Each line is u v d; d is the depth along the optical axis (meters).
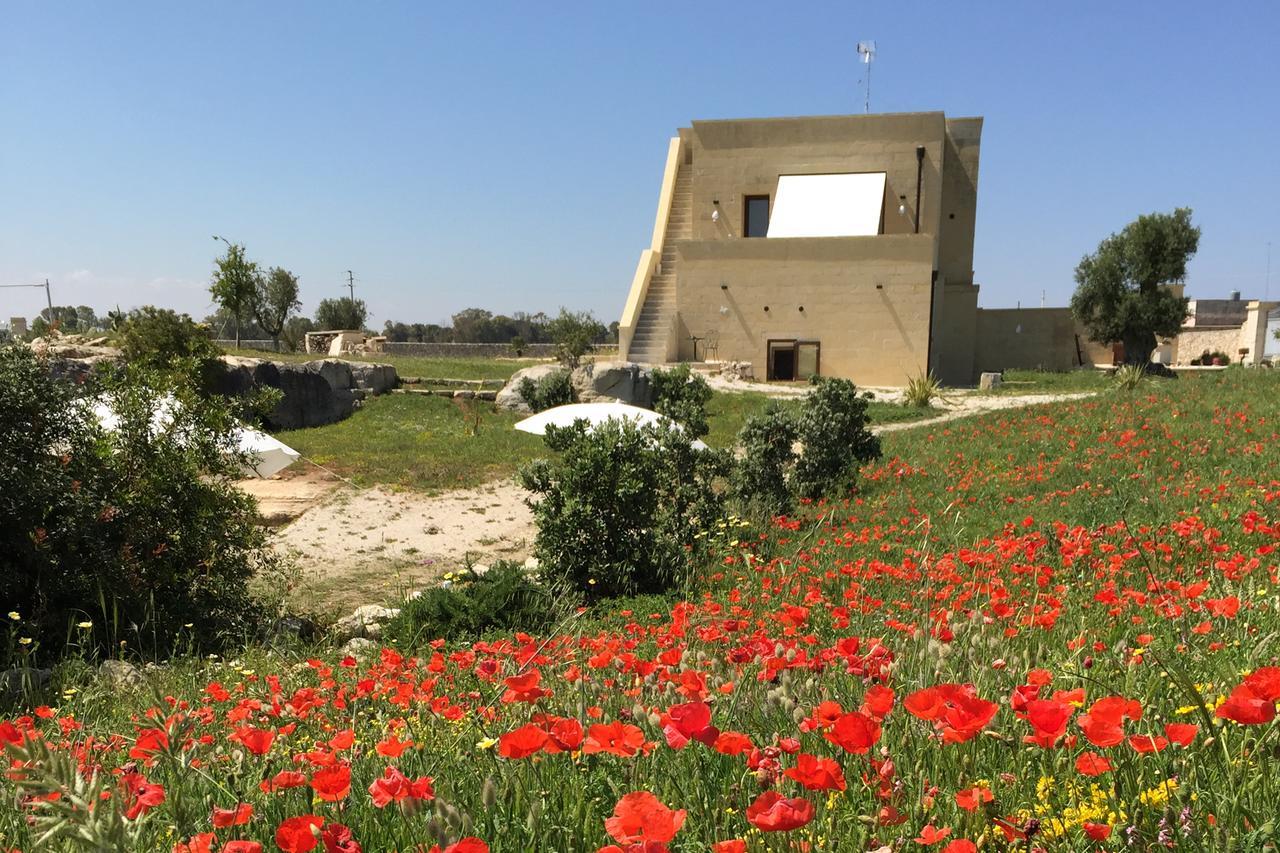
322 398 22.44
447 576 8.55
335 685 3.90
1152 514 8.90
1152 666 2.69
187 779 2.19
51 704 5.05
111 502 7.89
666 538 10.05
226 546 8.64
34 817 1.10
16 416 7.45
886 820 1.52
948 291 38.81
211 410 8.75
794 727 2.25
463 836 1.56
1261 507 7.96
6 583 7.06
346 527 13.58
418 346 45.78
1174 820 1.50
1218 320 72.75
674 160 40.06
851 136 35.22
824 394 15.66
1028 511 10.44
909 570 6.23
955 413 23.64
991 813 1.53
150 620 7.49
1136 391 20.83
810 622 5.20
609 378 23.62
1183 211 34.97
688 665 3.19
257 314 40.00
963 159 39.06
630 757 1.99
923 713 1.63
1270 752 1.68
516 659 3.63
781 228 34.09
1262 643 2.74
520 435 21.00
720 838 1.68
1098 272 35.72
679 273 33.22
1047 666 2.86
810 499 13.76
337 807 1.81
